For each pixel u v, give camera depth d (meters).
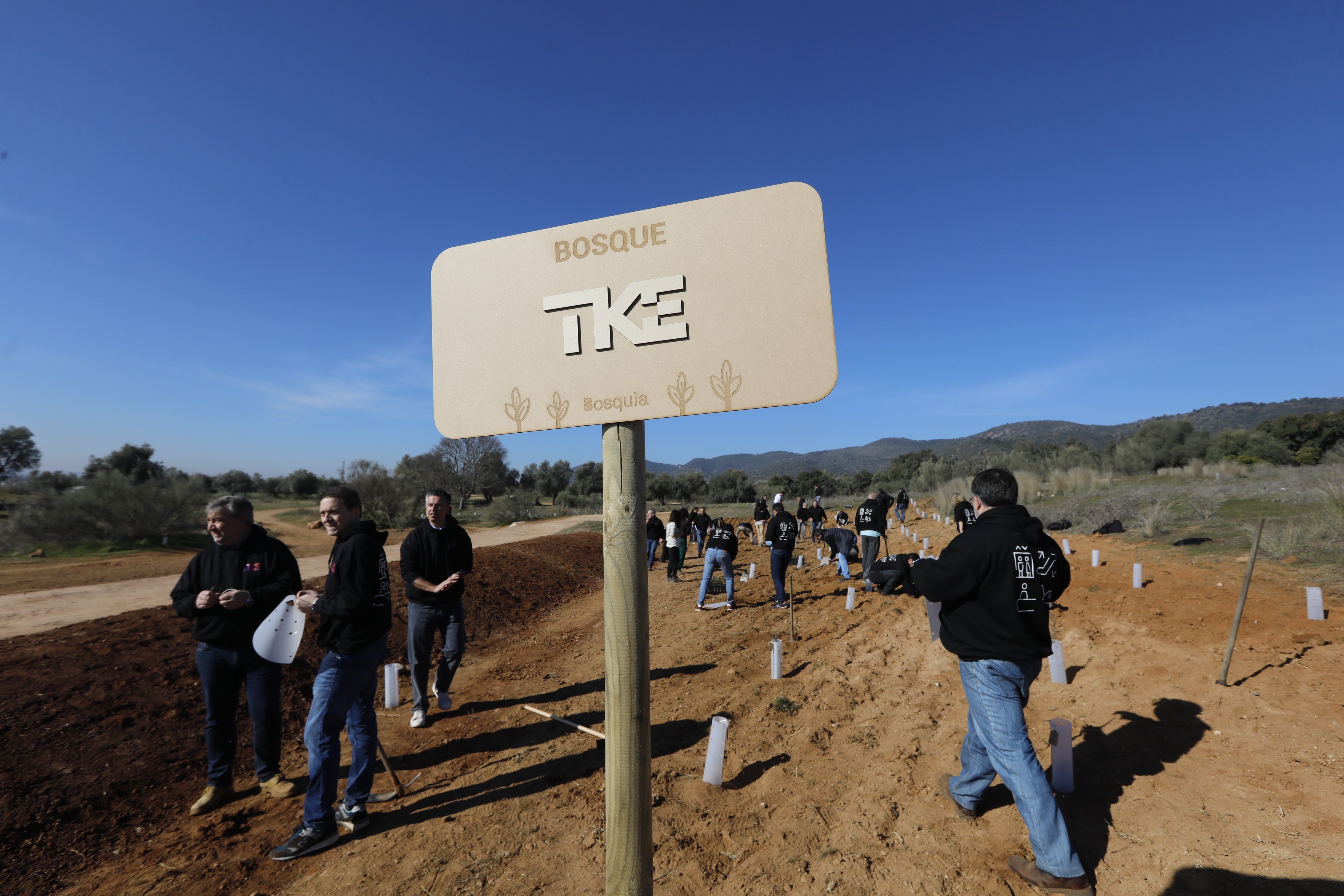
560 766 4.22
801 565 14.17
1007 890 2.56
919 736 4.16
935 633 3.46
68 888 3.11
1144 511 11.45
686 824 3.31
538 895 2.80
